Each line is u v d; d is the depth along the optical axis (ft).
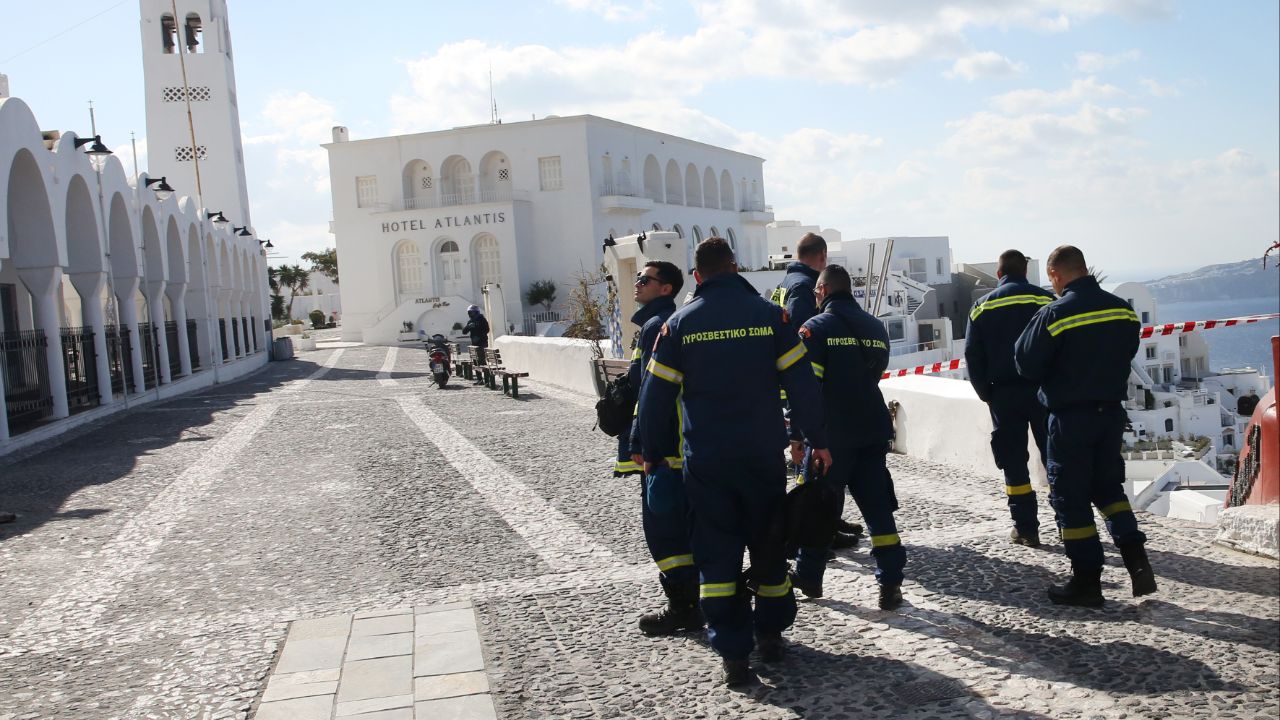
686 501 15.02
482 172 207.00
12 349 53.62
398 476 35.12
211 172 154.30
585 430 45.96
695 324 14.78
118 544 26.35
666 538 16.85
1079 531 17.04
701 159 255.70
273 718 14.14
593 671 15.39
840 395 17.85
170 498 32.81
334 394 75.56
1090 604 17.06
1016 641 15.70
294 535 26.40
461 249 200.95
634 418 18.07
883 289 33.94
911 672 14.71
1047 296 20.68
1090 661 14.74
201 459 41.86
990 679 14.30
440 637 17.29
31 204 56.49
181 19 149.79
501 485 32.30
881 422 18.03
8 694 15.65
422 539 25.08
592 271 203.62
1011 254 21.03
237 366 112.06
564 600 19.15
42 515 30.81
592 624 17.65
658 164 233.35
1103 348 17.01
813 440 14.85
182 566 23.61
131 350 74.08
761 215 277.85
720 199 265.54
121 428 56.34
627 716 13.69
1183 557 19.77
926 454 32.58
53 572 23.61
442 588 20.43
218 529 27.66
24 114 52.80
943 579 19.16
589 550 22.93
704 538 14.69
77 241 65.51
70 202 64.75
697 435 14.62
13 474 40.29
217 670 16.25
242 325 124.47
